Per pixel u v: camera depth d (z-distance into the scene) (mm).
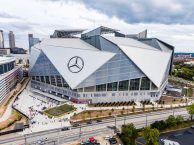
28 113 151625
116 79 175500
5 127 126438
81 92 173625
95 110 158500
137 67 175875
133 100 180500
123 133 115750
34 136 116375
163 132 125688
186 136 120875
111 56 172750
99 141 111812
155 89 182125
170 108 166750
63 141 111188
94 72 172625
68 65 185500
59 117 144625
